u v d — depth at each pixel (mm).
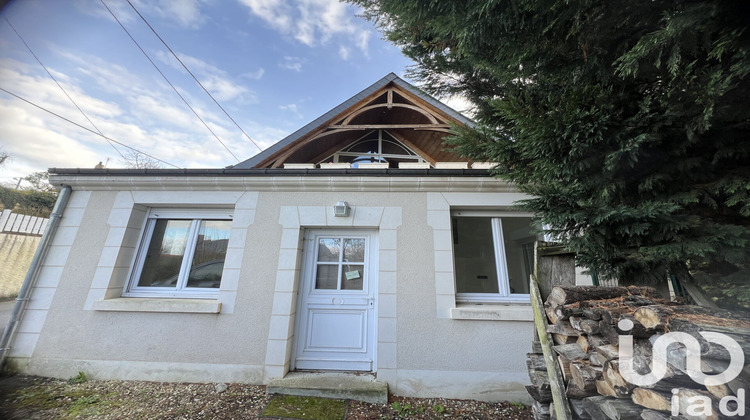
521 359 3242
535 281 1907
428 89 3889
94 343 3453
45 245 3686
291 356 3576
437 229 3662
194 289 3807
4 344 3387
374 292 3754
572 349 1525
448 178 3668
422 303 3441
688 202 1657
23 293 3523
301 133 5195
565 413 1403
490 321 3354
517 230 3842
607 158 1646
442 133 6031
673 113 1526
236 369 3369
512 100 1978
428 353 3312
